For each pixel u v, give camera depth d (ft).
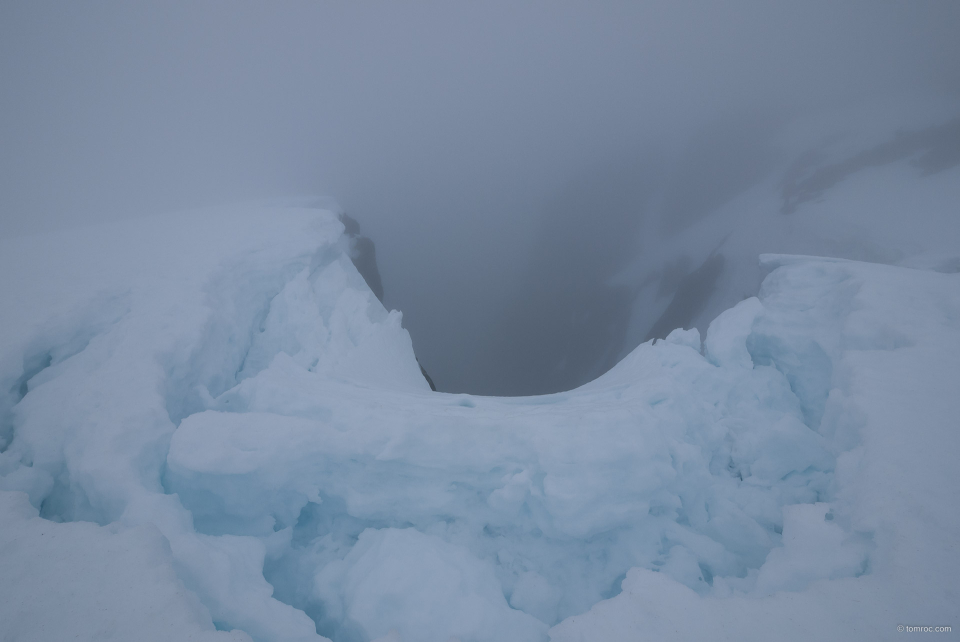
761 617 7.91
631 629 8.09
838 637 7.31
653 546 14.84
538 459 14.16
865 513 9.95
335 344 27.68
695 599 8.59
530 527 15.07
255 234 32.07
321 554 14.71
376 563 12.62
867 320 17.79
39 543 8.68
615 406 17.11
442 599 11.52
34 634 6.77
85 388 14.44
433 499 14.85
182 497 13.37
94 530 9.20
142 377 14.98
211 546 10.77
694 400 20.26
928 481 10.01
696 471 16.66
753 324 23.68
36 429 13.30
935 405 12.38
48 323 16.58
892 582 8.13
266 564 13.83
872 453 11.27
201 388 17.87
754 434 19.42
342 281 36.65
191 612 7.37
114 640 6.72
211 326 19.72
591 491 13.69
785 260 28.45
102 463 11.66
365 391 20.61
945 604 7.48
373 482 14.94
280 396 16.80
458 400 21.16
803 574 9.81
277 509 14.49
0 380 14.17
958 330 16.02
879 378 13.99
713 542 15.01
